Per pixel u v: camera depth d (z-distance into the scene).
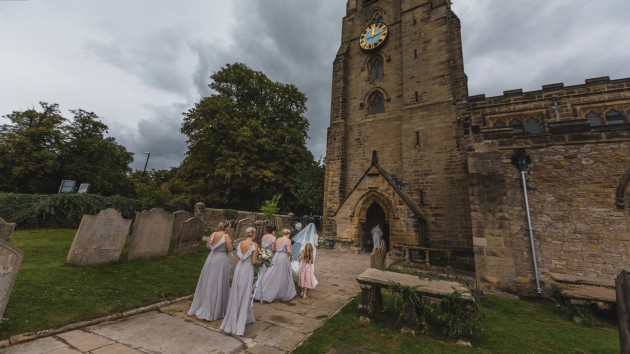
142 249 9.37
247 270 5.11
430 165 17.70
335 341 4.63
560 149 8.48
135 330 4.77
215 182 25.69
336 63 24.66
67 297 5.59
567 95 15.53
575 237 7.86
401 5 21.91
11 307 4.81
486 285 8.38
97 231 8.13
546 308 6.97
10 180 22.14
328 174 22.09
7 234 7.65
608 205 7.70
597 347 4.53
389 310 6.13
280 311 6.15
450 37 18.98
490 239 8.66
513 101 16.75
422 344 4.59
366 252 16.27
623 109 14.24
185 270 8.76
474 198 9.13
